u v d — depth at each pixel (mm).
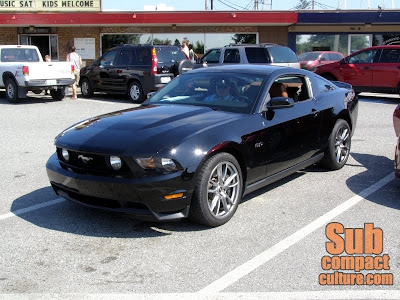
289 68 6074
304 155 5930
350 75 15617
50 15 21406
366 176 6496
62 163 4812
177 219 4379
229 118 4926
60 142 4812
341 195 5672
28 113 12742
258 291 3479
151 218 4332
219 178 4633
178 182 4273
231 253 4117
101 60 15992
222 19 21438
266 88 5426
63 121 11359
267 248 4207
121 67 15156
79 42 23172
